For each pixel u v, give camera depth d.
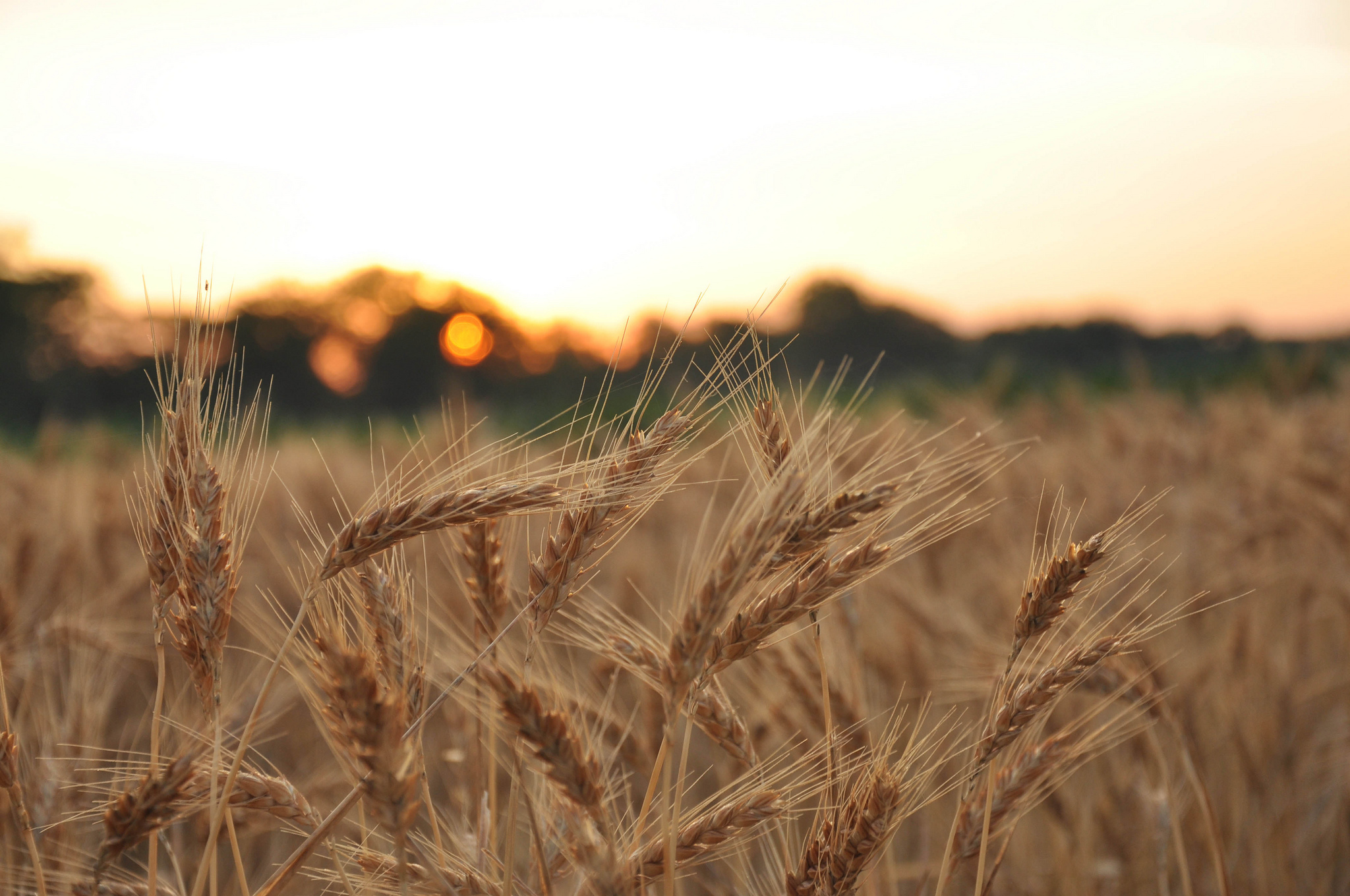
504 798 0.92
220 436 0.70
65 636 0.96
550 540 0.69
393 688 0.69
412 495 0.68
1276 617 1.49
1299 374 3.39
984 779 0.76
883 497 0.66
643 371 0.71
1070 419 3.05
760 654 0.86
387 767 0.62
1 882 0.76
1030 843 1.06
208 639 0.68
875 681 1.05
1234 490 1.95
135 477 0.69
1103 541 0.71
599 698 0.89
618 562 1.48
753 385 0.72
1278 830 1.10
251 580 1.62
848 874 0.69
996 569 1.46
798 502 0.67
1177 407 2.97
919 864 0.99
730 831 0.69
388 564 0.73
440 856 0.71
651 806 0.77
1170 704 0.94
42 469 2.13
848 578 0.67
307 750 1.23
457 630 0.86
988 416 2.52
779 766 0.88
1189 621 1.41
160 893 0.74
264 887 0.66
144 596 1.39
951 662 1.18
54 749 0.86
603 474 0.69
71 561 1.35
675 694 0.66
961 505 1.73
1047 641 0.80
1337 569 1.41
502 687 0.64
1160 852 0.90
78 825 0.83
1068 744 0.77
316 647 0.68
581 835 0.66
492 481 0.70
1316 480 1.51
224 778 0.70
